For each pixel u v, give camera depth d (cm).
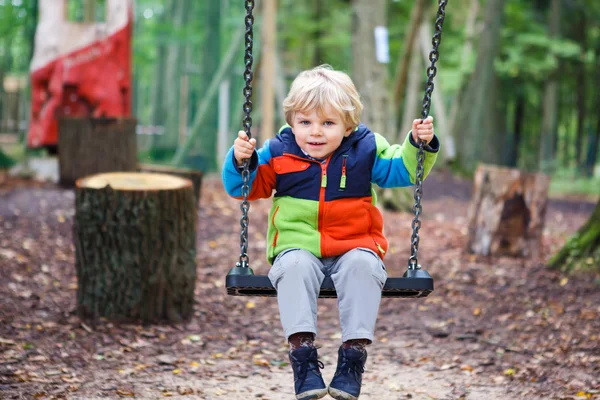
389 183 349
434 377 475
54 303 611
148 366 477
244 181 329
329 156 338
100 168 1031
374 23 1206
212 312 623
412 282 321
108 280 562
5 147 1936
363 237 337
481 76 2111
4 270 691
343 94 324
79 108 1145
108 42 1146
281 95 1720
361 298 313
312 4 2170
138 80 2942
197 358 502
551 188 2231
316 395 306
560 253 768
